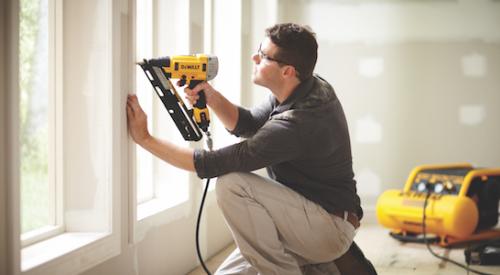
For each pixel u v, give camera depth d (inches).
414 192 149.8
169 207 106.0
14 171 64.0
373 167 184.2
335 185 91.0
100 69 83.0
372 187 184.7
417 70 181.5
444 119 182.1
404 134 183.2
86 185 85.4
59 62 84.0
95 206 85.4
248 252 88.2
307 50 85.6
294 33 85.4
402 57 181.6
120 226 87.3
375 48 181.8
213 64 85.0
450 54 180.7
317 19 181.9
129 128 87.3
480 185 150.6
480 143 181.6
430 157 182.9
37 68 126.4
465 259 129.4
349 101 183.5
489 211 152.8
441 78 181.3
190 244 117.4
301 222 88.4
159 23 111.3
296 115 83.7
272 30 86.8
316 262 95.7
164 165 115.6
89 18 82.8
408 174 183.2
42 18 122.0
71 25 83.4
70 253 75.6
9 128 63.4
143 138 86.0
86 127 84.5
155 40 111.4
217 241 136.0
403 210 146.3
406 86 182.1
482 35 179.6
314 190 90.0
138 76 112.3
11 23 62.7
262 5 169.8
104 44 82.5
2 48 62.7
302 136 83.6
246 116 97.7
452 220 137.9
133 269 92.8
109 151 83.9
